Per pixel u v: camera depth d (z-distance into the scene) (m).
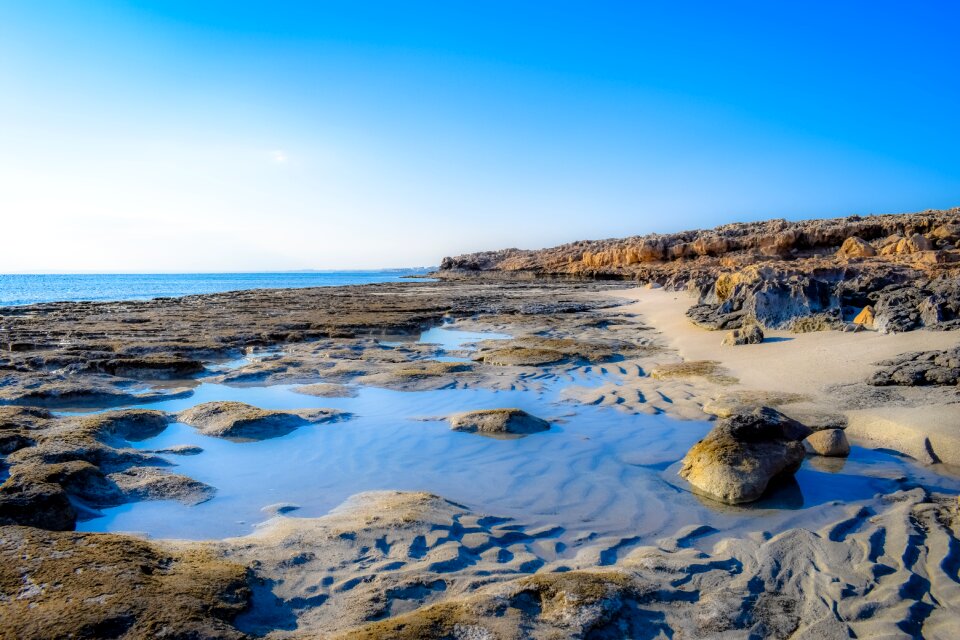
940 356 9.66
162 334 17.61
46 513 5.09
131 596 3.60
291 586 4.15
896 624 3.72
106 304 32.25
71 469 5.83
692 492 6.23
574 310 25.91
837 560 4.60
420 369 12.45
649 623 3.76
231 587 3.92
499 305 28.59
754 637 3.64
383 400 10.34
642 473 6.79
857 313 15.07
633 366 13.12
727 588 4.18
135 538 4.61
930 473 6.56
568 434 8.29
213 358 14.59
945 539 4.87
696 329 17.23
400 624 3.49
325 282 94.88
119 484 6.10
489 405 9.94
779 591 4.20
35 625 3.22
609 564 4.61
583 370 12.81
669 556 4.68
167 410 9.74
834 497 5.96
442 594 4.10
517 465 7.06
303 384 11.70
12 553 4.09
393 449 7.65
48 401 10.11
